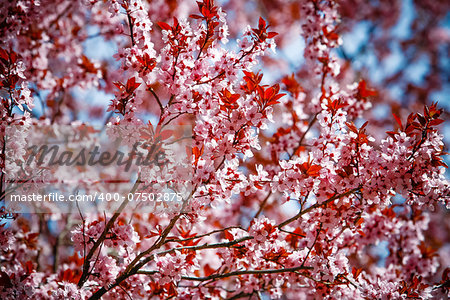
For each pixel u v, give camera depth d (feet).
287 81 16.05
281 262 10.66
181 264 9.93
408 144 9.18
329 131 9.91
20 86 9.89
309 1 14.06
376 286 10.93
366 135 9.61
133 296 10.50
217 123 9.34
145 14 9.73
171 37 9.52
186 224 10.39
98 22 18.19
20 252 12.91
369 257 20.16
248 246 10.05
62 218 17.26
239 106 9.11
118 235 9.50
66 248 18.16
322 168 9.55
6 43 11.19
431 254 15.38
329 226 9.79
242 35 9.82
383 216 14.20
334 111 9.95
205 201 9.28
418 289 11.02
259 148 9.25
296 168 9.34
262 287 12.23
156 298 12.44
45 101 17.44
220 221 18.94
